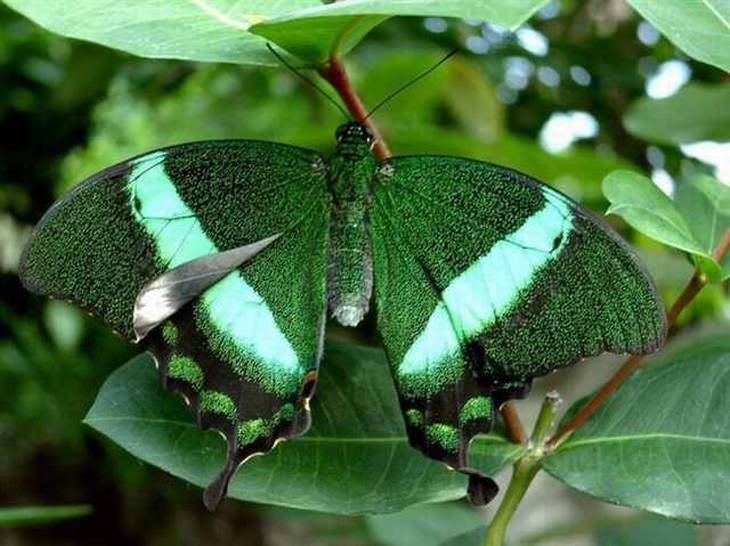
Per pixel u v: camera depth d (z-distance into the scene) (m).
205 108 0.50
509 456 0.18
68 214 0.17
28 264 0.17
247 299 0.19
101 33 0.17
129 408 0.18
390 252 0.19
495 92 0.38
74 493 0.56
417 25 0.37
